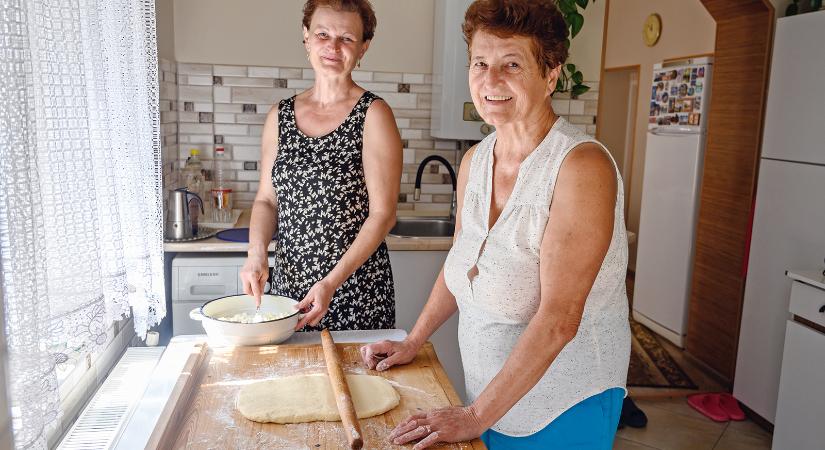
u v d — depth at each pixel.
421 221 3.21
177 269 2.59
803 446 2.63
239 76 3.15
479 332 1.30
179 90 3.12
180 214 2.66
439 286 1.50
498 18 1.13
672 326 4.26
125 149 1.42
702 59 3.93
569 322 1.11
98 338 1.11
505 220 1.22
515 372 1.10
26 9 0.80
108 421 1.26
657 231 4.44
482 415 1.10
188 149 3.18
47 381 0.84
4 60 0.77
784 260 3.04
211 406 1.19
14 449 0.79
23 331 0.78
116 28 1.37
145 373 1.52
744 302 3.29
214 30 3.10
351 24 1.68
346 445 1.07
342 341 1.56
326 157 1.74
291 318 1.51
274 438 1.09
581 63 3.26
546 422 1.25
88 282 1.07
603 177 1.11
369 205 1.79
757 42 3.44
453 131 3.08
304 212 1.76
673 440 3.00
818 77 2.88
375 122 1.74
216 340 1.49
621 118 6.52
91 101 1.19
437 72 3.16
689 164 4.05
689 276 4.10
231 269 2.61
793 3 3.28
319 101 1.79
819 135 2.87
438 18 3.15
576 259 1.11
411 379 1.35
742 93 3.56
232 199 3.24
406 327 2.82
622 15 6.16
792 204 3.01
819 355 2.55
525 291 1.21
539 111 1.21
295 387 1.26
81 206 1.05
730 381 3.59
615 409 1.29
